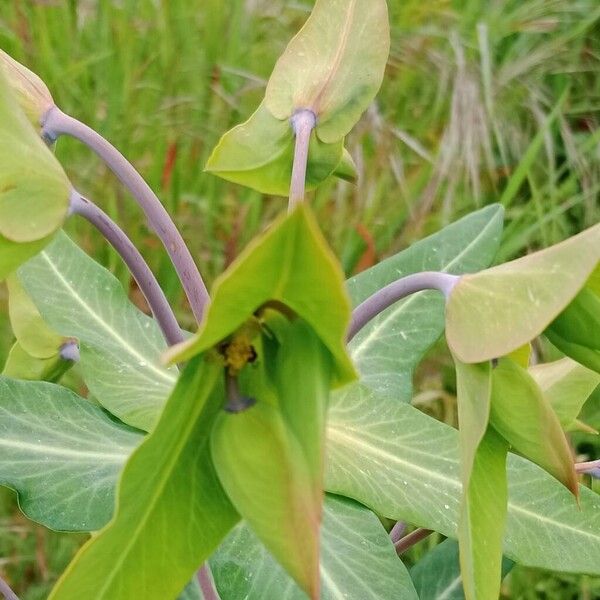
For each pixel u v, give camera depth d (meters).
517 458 0.24
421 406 0.48
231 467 0.14
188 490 0.14
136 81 0.51
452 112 0.52
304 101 0.22
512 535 0.23
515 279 0.15
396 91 0.56
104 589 0.14
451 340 0.16
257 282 0.12
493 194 0.56
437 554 0.29
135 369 0.25
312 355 0.13
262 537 0.13
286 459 0.14
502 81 0.56
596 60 0.61
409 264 0.26
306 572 0.13
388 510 0.21
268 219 0.52
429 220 0.53
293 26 0.56
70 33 0.53
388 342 0.26
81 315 0.26
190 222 0.49
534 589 0.44
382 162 0.51
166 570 0.15
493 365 0.16
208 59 0.53
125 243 0.20
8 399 0.23
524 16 0.62
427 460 0.22
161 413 0.13
